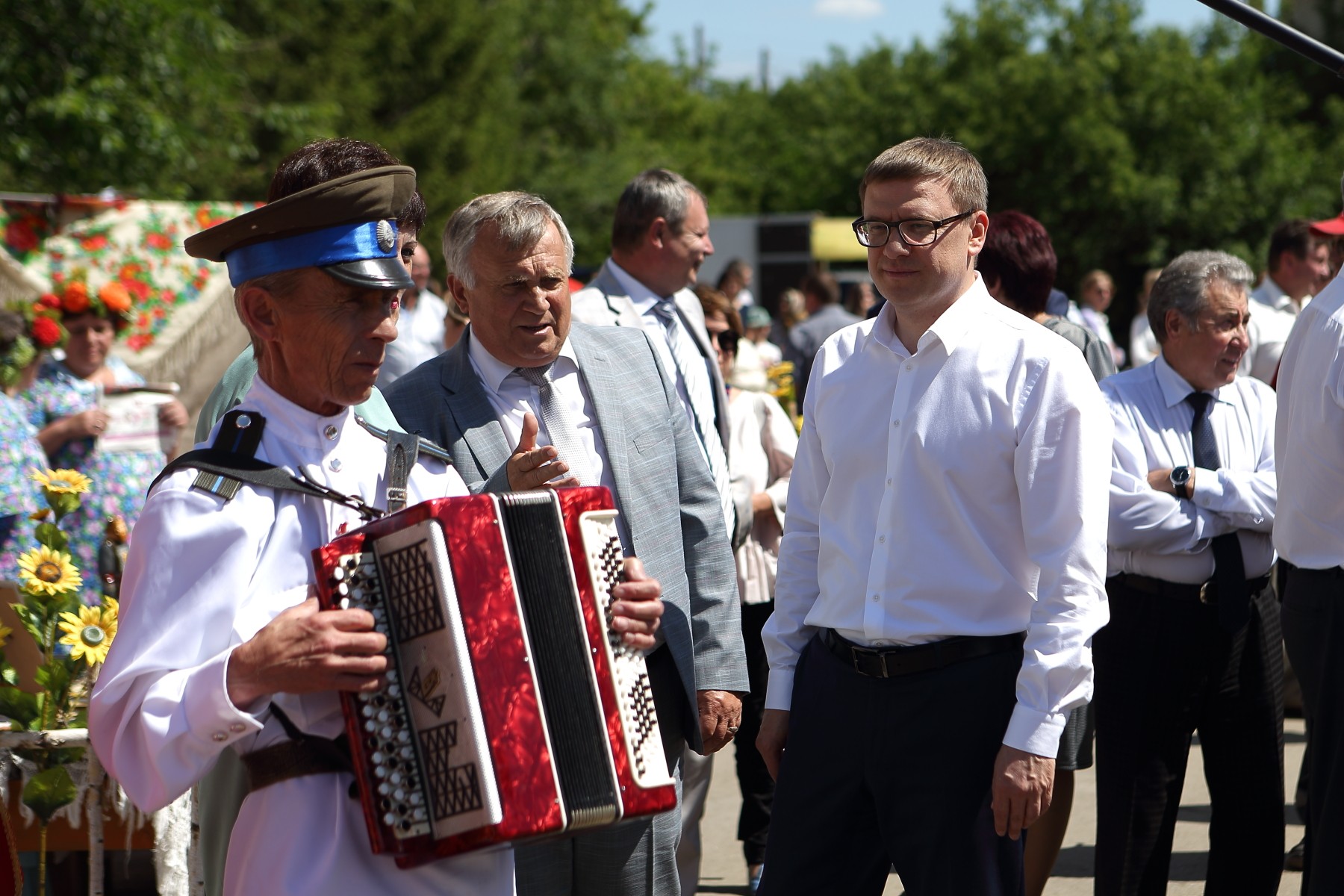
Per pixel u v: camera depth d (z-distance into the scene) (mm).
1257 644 3811
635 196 4500
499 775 1977
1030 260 4098
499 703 1996
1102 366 4285
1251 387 4066
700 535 3418
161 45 11789
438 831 1983
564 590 2152
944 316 2906
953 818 2828
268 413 2205
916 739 2859
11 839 2973
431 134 26656
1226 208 26938
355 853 2076
